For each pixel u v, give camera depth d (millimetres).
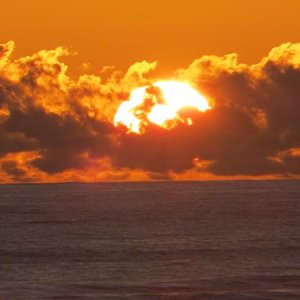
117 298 192000
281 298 189125
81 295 195500
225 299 189625
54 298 191750
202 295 194250
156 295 195250
